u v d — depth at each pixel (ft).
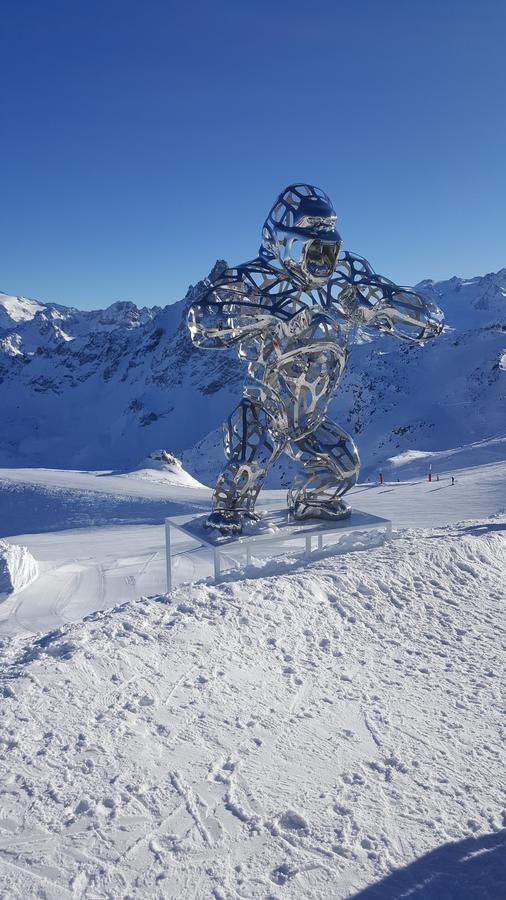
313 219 36.24
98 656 23.54
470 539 42.86
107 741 18.90
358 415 481.87
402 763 19.29
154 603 30.76
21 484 179.22
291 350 38.81
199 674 23.58
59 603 64.28
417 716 22.50
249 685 23.48
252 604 30.09
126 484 182.19
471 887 14.28
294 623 29.27
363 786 18.02
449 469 231.71
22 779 16.94
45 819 15.56
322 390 40.63
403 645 29.01
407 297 40.42
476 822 16.69
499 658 28.09
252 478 42.14
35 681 21.45
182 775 17.79
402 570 37.01
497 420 407.03
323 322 38.17
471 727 21.97
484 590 36.78
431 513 108.78
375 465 282.56
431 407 449.89
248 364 42.09
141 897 13.60
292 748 19.74
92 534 123.85
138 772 17.67
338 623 30.35
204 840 15.33
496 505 114.21
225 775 17.97
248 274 38.96
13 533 142.31
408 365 541.34
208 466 445.78
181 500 156.25
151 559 81.15
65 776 17.20
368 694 23.94
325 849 15.29
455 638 30.19
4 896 13.28
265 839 15.53
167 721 20.36
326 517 44.04
